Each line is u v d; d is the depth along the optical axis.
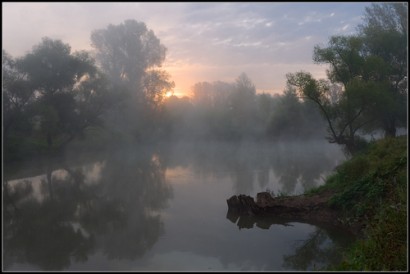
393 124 33.84
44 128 42.00
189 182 27.33
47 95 44.12
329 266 11.28
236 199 18.56
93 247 13.71
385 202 14.96
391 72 33.78
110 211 19.44
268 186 25.48
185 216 18.06
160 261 12.15
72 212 19.34
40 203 21.44
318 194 19.41
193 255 12.74
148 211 19.19
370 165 19.03
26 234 15.56
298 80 30.97
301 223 16.83
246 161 40.34
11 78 39.25
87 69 46.34
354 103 30.14
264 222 17.00
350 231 15.36
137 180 28.75
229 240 14.45
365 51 36.06
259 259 12.42
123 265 11.83
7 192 24.55
